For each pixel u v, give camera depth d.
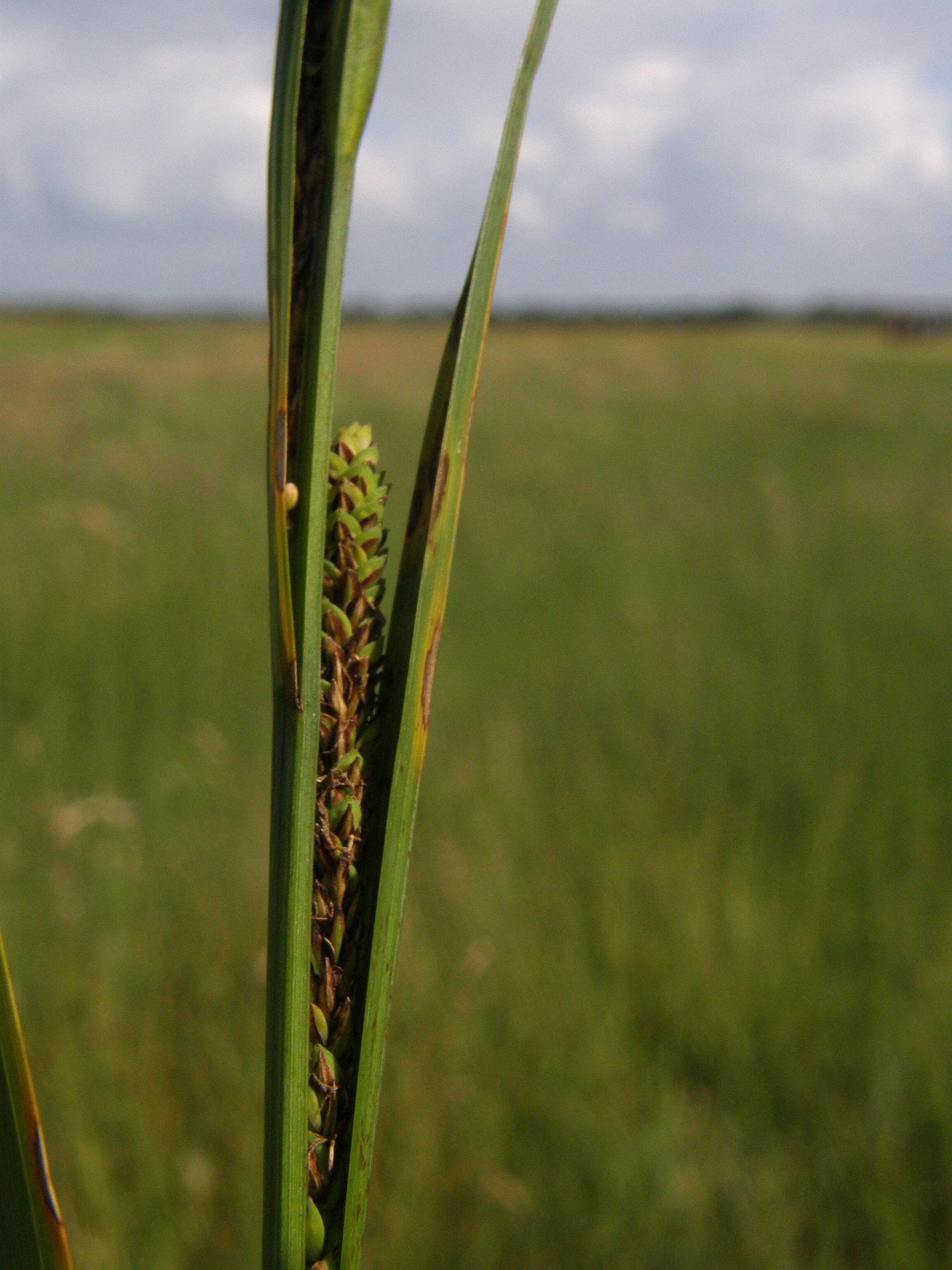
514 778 0.63
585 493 1.67
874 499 1.55
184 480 1.59
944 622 0.95
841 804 0.58
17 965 0.44
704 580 1.13
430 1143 0.37
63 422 2.14
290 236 0.07
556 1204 0.35
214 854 0.54
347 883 0.08
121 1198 0.34
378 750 0.08
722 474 1.84
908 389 3.38
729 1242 0.34
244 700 0.77
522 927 0.48
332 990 0.08
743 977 0.44
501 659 0.89
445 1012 0.43
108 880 0.50
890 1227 0.34
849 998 0.44
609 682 0.81
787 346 5.94
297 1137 0.08
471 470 1.86
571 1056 0.41
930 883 0.52
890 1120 0.38
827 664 0.83
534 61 0.08
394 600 0.08
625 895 0.49
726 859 0.55
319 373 0.07
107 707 0.73
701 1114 0.39
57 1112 0.36
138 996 0.44
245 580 1.08
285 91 0.07
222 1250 0.33
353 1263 0.08
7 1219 0.08
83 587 1.00
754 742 0.68
